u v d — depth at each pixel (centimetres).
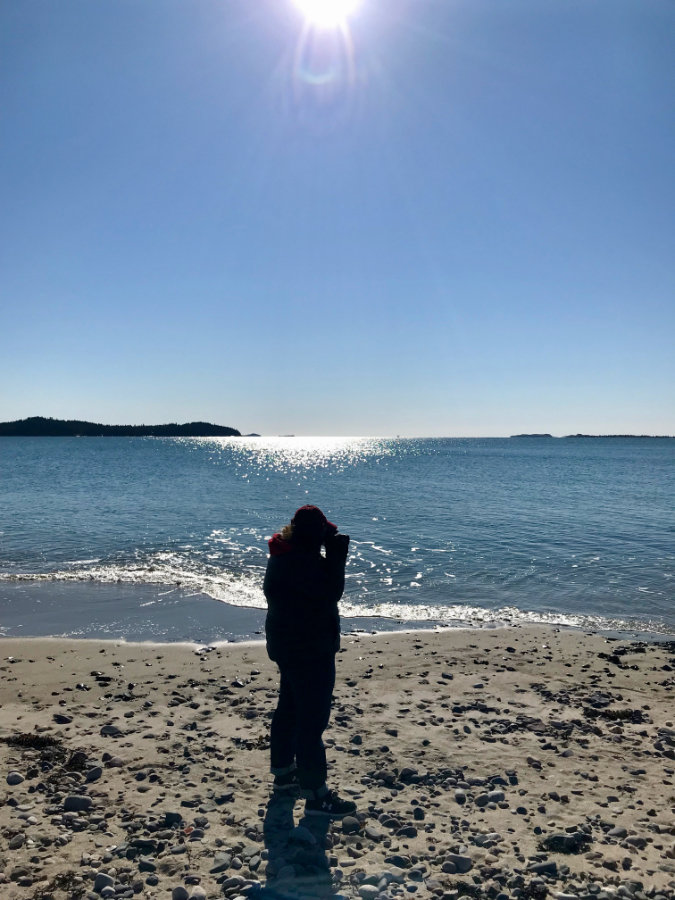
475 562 1667
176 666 842
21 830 426
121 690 743
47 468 6206
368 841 423
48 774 514
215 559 1688
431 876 381
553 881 377
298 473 5838
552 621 1157
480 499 3281
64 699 710
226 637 1013
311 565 431
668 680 809
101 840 416
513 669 851
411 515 2606
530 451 15262
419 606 1266
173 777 512
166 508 2817
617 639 1032
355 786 503
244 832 429
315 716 439
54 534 2073
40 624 1093
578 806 474
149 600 1265
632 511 2736
